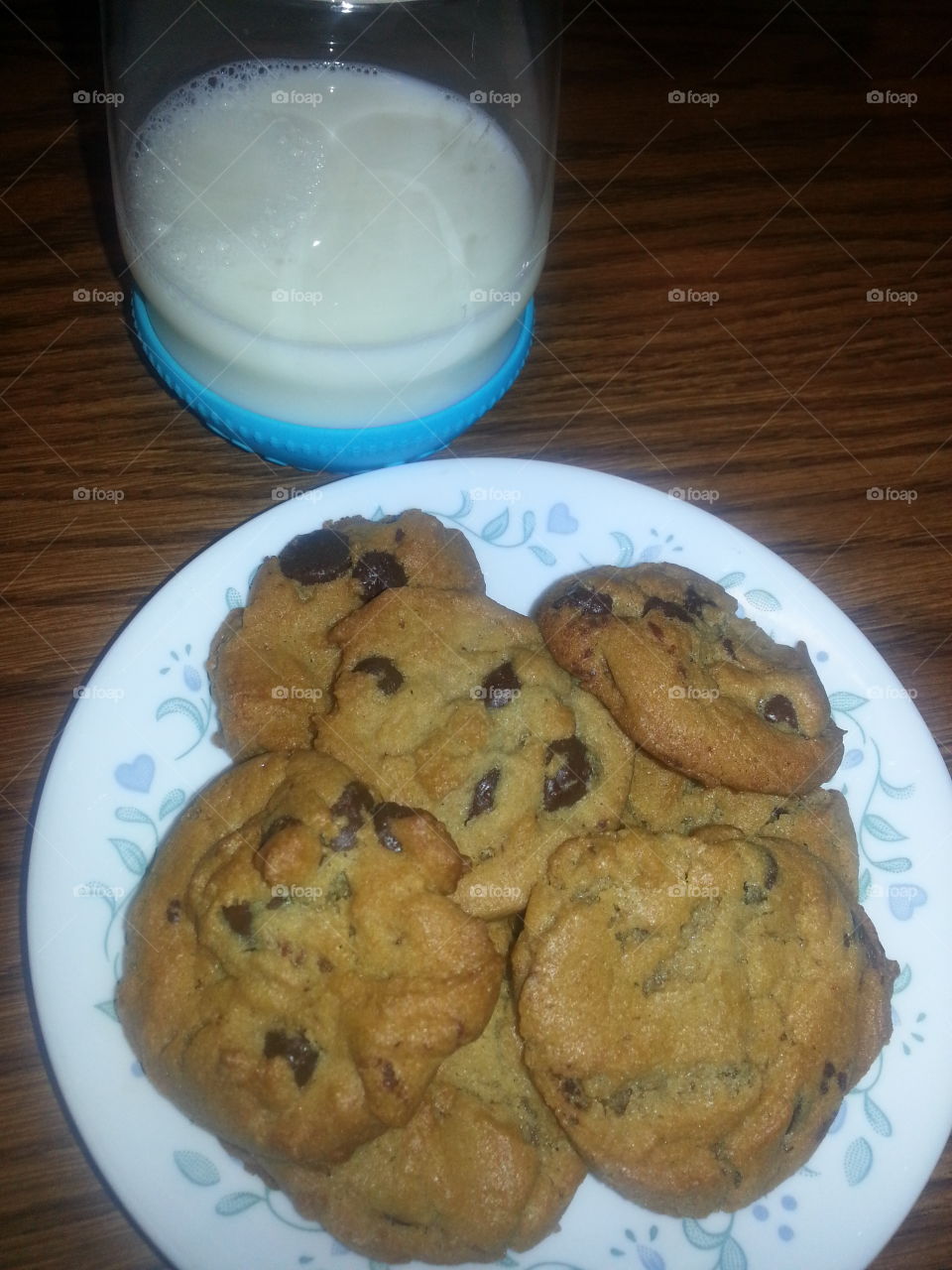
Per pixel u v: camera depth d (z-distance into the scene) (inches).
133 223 10.0
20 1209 8.4
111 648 9.5
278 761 8.8
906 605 11.1
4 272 12.1
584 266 12.9
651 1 15.4
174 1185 8.1
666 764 9.2
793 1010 8.6
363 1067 8.0
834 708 9.9
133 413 11.4
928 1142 8.6
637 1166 8.3
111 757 9.2
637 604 9.6
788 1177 8.5
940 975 9.1
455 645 9.3
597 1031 8.4
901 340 12.7
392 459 10.9
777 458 11.8
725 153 14.0
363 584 9.7
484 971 8.3
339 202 9.6
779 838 9.2
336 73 9.9
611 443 11.8
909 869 9.4
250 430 10.6
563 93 14.4
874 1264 8.6
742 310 12.7
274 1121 8.0
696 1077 8.5
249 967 8.2
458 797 8.8
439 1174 8.2
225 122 9.7
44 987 8.5
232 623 9.6
